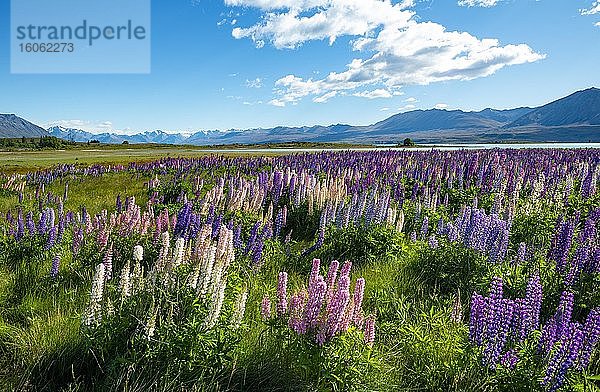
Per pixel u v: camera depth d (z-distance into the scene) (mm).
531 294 5715
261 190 14078
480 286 7445
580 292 6848
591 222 8773
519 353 4996
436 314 6188
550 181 15672
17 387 4887
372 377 4855
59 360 5320
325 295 4980
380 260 9508
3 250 9070
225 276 5711
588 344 4863
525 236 10531
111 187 23469
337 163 24859
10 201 17672
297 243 11617
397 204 12969
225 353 4953
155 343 4973
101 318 5352
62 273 8234
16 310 6871
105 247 8523
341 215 10320
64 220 10531
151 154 71188
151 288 5590
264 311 5598
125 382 4672
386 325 6062
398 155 30750
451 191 16344
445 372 5188
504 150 36438
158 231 8805
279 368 5086
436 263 8516
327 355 4738
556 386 4652
